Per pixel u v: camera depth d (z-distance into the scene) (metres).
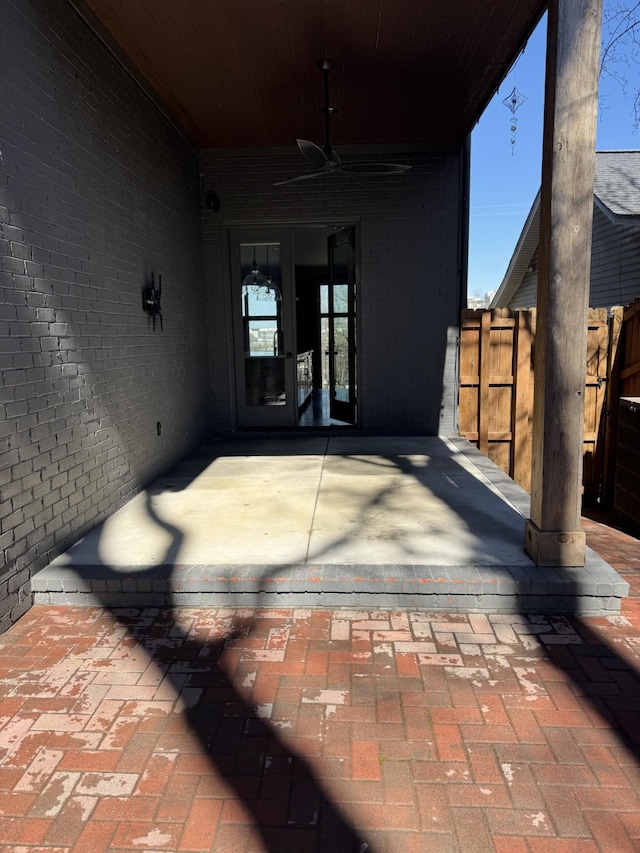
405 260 6.48
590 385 6.56
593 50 2.68
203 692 2.32
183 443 5.77
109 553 3.33
